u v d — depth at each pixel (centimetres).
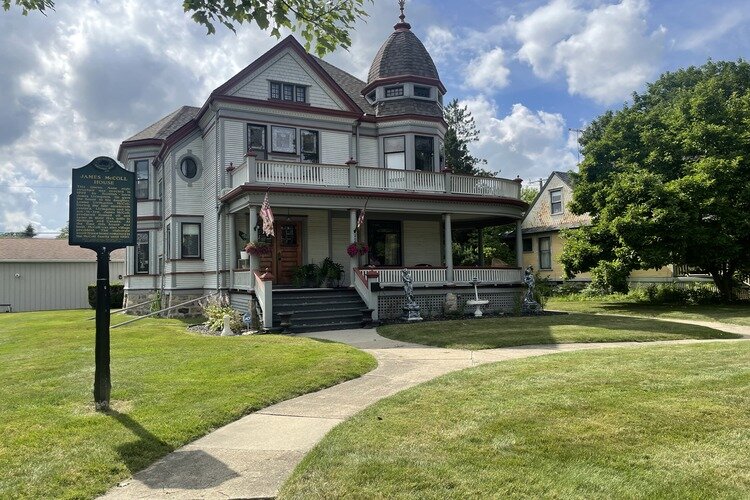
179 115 2439
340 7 620
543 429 479
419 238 2195
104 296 602
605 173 2409
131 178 628
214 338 1204
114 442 471
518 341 1103
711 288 2338
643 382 655
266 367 812
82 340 1208
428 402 588
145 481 393
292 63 1977
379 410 562
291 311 1510
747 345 976
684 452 420
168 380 726
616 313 1828
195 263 2091
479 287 1869
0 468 412
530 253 3538
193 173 2106
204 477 398
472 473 385
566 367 770
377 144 2153
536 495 350
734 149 2112
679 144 2223
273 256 1894
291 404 620
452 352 997
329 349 994
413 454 425
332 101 2039
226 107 1839
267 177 1636
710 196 1989
